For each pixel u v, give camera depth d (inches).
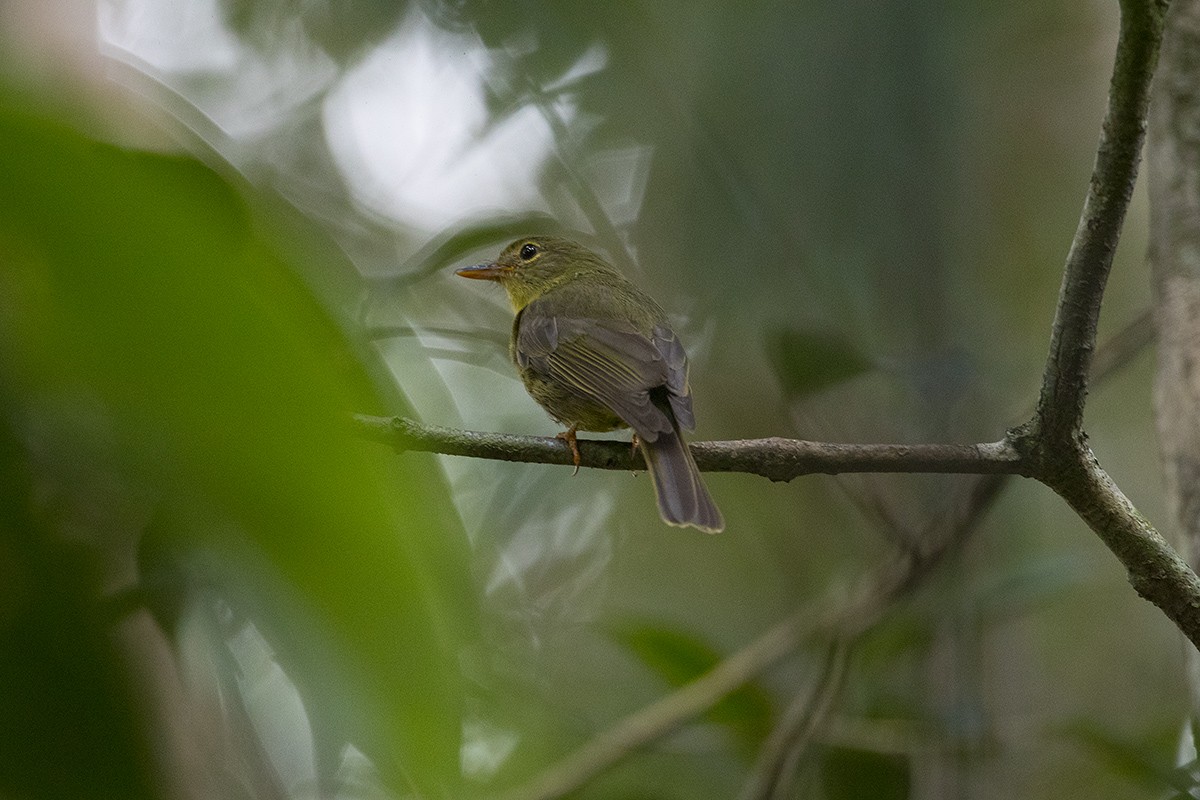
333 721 59.3
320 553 58.1
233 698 239.9
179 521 58.7
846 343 418.0
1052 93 523.2
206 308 53.9
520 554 534.0
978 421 476.1
